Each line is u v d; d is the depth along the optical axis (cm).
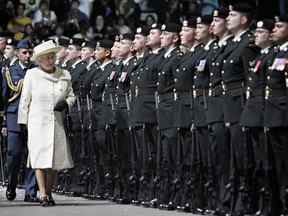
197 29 4300
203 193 4222
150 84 4553
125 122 4822
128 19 8425
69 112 4969
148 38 4675
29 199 4984
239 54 3981
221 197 4075
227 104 4006
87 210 4488
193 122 4222
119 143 4881
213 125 4078
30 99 4738
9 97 5009
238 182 3978
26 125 4834
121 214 4269
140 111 4575
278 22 3825
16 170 5059
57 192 5647
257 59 3897
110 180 5028
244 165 3934
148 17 8306
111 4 8600
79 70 5375
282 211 3838
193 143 4234
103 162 5088
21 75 5022
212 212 4153
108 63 5153
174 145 4378
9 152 5019
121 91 4834
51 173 4766
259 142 3878
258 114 3847
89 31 8369
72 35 8200
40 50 4719
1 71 5088
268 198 3853
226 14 4141
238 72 3991
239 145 3962
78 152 5359
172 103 4381
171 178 4416
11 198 5084
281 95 3781
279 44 3850
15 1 8469
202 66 4156
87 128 5262
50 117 4719
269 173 3834
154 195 4562
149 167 4597
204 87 4153
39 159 4688
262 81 3850
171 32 4500
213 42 4225
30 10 8494
